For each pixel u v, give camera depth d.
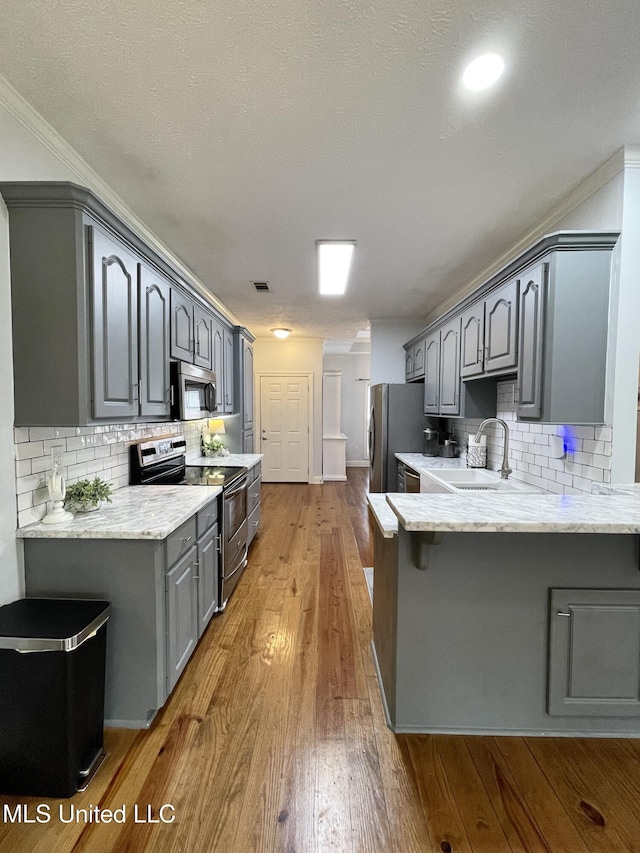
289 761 1.61
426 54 1.38
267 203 2.39
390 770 1.57
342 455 7.86
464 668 1.73
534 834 1.34
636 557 1.70
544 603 1.72
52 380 1.68
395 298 4.47
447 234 2.81
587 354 2.03
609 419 2.04
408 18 1.25
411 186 2.21
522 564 1.71
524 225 2.68
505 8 1.22
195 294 3.09
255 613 2.80
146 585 1.77
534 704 1.74
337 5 1.21
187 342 2.97
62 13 1.22
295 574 3.47
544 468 2.66
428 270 3.54
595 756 1.64
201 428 4.47
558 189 2.25
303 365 7.35
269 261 3.32
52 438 1.98
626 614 1.70
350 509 5.64
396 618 1.72
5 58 1.39
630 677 1.71
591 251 2.01
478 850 1.29
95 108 1.62
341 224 2.66
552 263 2.02
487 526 1.46
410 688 1.74
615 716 1.72
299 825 1.36
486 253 3.16
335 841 1.31
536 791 1.49
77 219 1.65
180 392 2.66
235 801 1.44
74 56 1.38
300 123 1.72
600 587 1.71
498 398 3.41
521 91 1.54
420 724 1.75
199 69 1.43
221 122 1.71
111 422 1.91
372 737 1.73
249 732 1.76
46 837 1.33
